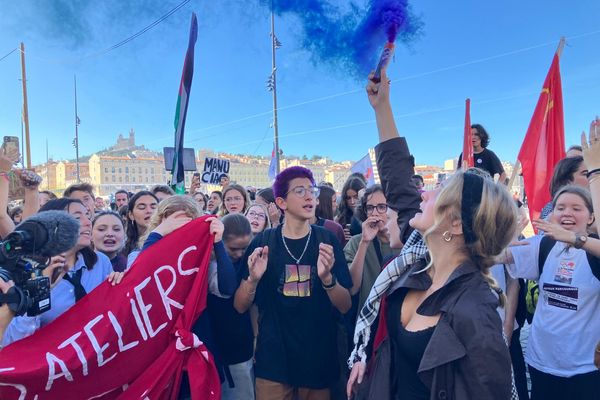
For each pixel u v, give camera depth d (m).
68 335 2.01
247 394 2.87
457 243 1.56
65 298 2.25
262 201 5.19
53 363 1.94
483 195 1.48
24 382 1.88
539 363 2.51
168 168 6.27
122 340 2.11
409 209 2.08
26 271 1.74
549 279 2.51
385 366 1.69
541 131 4.14
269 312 2.66
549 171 4.07
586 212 2.51
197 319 2.51
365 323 1.86
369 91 2.12
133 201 3.81
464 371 1.34
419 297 1.63
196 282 2.30
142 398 2.10
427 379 1.41
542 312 2.54
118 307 2.12
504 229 1.47
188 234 2.33
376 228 2.96
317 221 4.15
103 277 2.49
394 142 2.10
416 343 1.50
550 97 4.12
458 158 5.28
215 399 2.17
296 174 2.70
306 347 2.58
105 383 2.07
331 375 2.67
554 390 2.45
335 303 2.56
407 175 2.11
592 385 2.30
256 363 2.65
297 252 2.69
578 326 2.35
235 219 3.05
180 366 2.20
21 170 3.45
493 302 1.41
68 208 2.56
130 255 2.74
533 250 2.64
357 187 4.86
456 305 1.41
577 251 2.43
